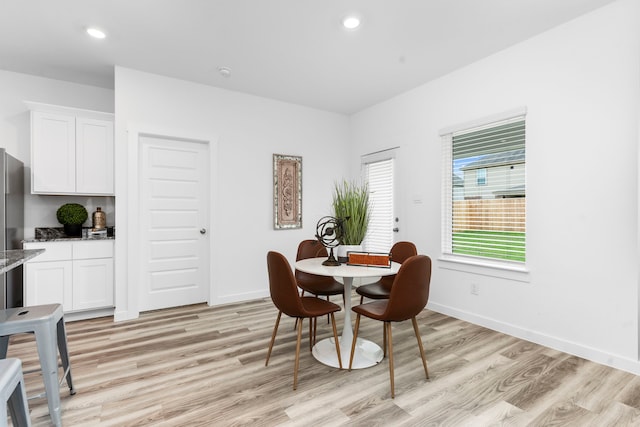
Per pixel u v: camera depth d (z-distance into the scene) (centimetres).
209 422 160
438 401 178
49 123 307
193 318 318
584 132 230
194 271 364
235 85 361
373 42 268
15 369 112
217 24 243
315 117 440
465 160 317
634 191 208
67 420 161
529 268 262
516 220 274
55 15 231
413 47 275
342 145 465
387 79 342
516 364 221
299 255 301
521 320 266
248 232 388
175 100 341
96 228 338
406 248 272
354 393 186
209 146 363
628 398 180
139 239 330
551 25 243
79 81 352
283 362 225
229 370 213
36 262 288
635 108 207
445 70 320
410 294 187
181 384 195
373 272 211
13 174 296
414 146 366
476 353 238
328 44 272
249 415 166
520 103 266
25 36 259
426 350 243
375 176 428
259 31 252
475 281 302
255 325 299
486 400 179
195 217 364
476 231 307
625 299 212
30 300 285
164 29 249
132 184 319
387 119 405
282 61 303
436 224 339
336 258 278
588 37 227
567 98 239
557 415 166
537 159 256
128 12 228
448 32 252
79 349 245
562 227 242
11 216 290
